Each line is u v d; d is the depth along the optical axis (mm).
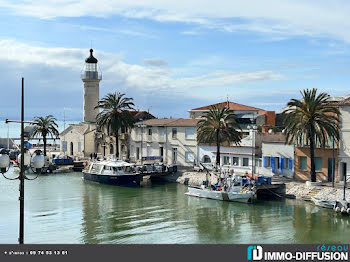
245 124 79500
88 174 66125
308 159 55688
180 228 38000
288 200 50719
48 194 54625
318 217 42094
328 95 51031
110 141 89625
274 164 60062
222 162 68250
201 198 52531
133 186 61875
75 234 35688
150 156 74750
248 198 48594
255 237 35219
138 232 36531
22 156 18953
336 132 50156
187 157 74062
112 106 74688
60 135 102438
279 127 74438
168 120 81688
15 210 44562
